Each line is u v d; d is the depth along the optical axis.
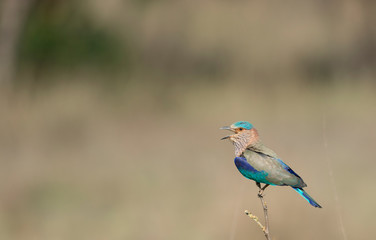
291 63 30.38
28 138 19.89
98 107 25.30
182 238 12.83
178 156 19.19
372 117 24.55
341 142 20.23
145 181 16.78
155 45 31.27
